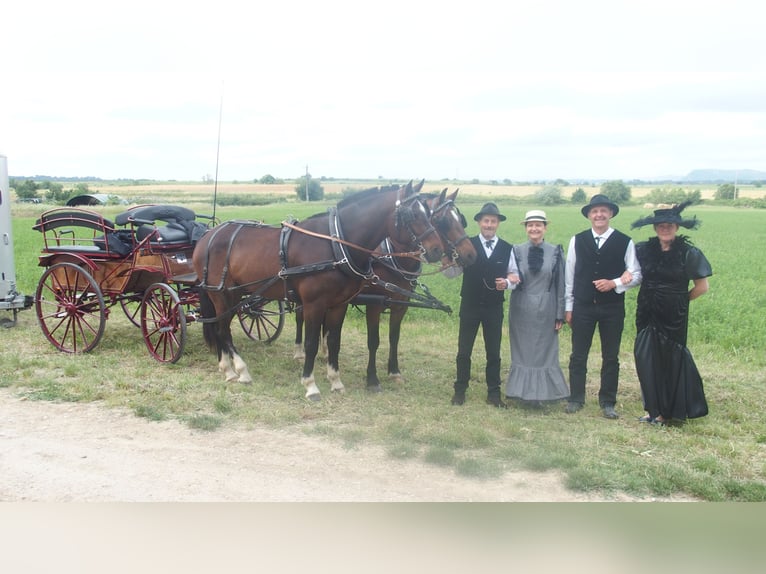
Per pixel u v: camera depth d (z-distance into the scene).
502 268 6.85
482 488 4.89
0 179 9.85
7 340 9.47
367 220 6.75
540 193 76.31
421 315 11.98
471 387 7.81
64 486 4.77
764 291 15.34
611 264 6.54
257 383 7.61
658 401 6.35
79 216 8.85
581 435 6.02
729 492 4.88
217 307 7.86
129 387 7.19
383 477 5.05
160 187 92.06
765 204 80.31
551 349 6.88
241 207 53.62
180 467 5.15
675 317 6.29
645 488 4.91
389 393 7.47
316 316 6.98
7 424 6.04
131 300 9.32
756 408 7.05
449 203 6.50
